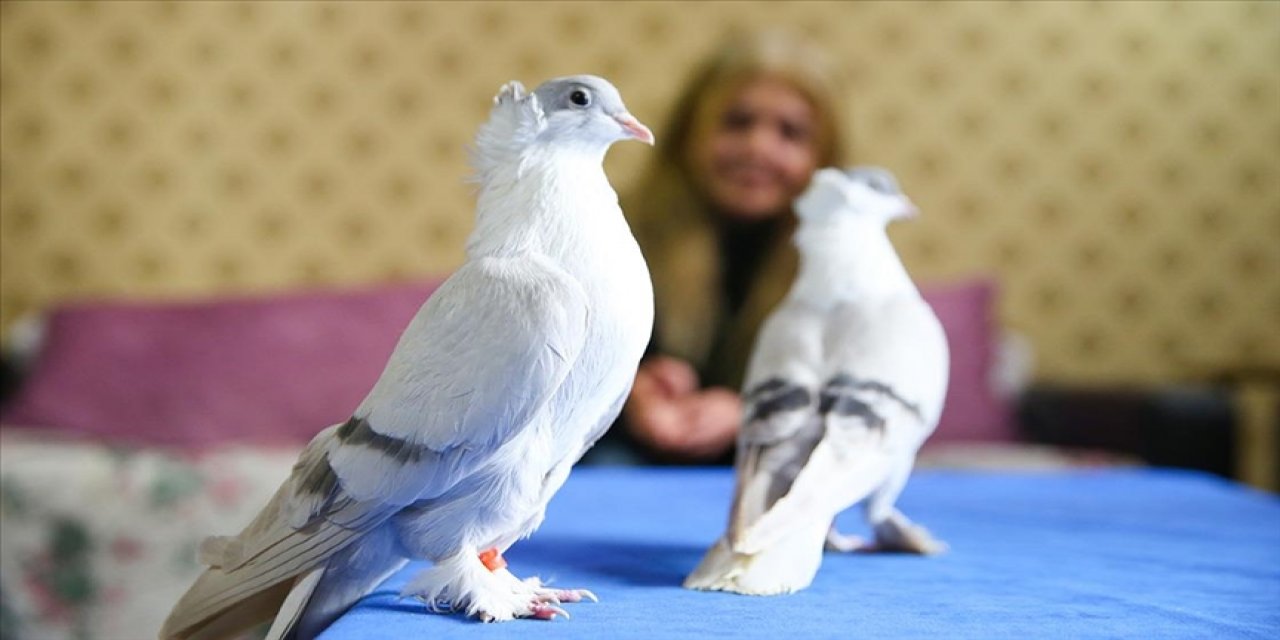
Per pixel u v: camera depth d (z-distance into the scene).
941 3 3.29
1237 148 3.31
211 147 3.24
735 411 2.05
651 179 2.54
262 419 2.62
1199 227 3.31
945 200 3.29
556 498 1.28
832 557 0.91
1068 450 2.69
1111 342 3.31
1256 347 3.31
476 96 3.26
